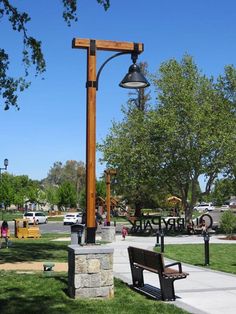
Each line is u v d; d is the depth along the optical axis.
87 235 9.48
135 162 36.03
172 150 35.28
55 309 7.98
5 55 15.39
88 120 9.45
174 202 50.41
